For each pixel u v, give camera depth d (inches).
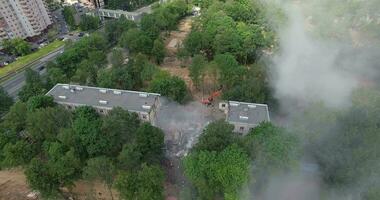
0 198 3587.6
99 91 4584.2
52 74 5334.6
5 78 6373.0
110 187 3415.4
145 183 3063.5
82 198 3553.2
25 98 4894.2
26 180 3435.0
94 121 3681.1
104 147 3528.5
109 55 6973.4
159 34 7185.0
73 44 6697.8
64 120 3868.1
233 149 3063.5
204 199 2947.8
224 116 4675.2
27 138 3956.7
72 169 3255.4
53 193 3260.3
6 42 7288.4
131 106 4259.4
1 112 4746.6
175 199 3467.0
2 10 7416.3
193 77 5196.9
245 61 6181.1
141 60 5605.3
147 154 3494.1
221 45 6023.6
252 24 7003.0
